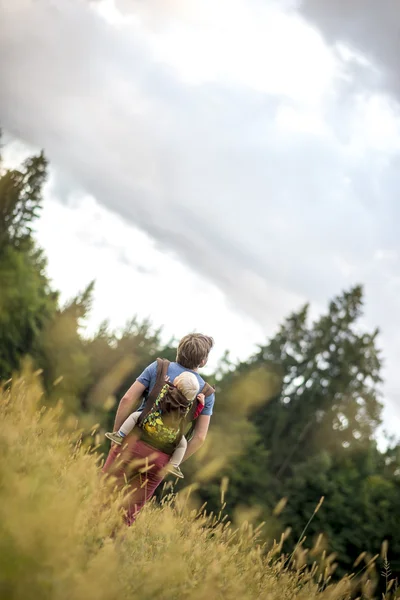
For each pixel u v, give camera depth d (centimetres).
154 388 473
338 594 464
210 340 498
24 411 447
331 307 7988
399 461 6406
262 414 7156
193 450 489
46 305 7462
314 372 7631
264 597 402
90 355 7212
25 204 9356
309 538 4153
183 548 388
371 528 4119
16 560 235
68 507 274
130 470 458
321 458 4569
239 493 5375
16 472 313
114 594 271
